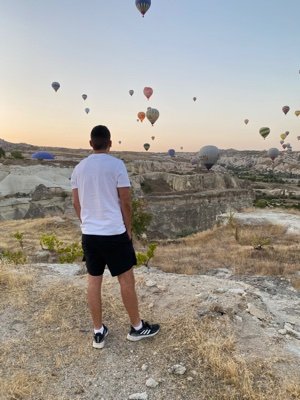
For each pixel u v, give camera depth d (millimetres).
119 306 4938
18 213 45562
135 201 22578
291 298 8047
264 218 24266
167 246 19703
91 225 3742
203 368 3699
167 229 42688
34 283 5777
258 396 3301
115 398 3381
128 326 4504
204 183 73438
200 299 5047
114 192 3715
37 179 59938
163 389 3463
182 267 12844
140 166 102500
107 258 3832
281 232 20906
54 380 3625
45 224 28344
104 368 3770
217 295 5211
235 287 5781
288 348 4207
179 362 3803
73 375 3686
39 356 3988
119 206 3781
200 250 16656
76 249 14375
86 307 4941
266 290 9688
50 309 4863
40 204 47125
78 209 3939
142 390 3459
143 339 4191
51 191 50281
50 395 3428
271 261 13719
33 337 4316
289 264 13156
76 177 3830
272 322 4867
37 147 177250
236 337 4238
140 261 11398
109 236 3705
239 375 3584
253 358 3854
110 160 3723
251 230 21469
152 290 5449
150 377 3611
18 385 3496
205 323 4402
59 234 25719
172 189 74750
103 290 5445
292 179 174375
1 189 55688
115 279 5910
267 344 4199
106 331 4250
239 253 15258
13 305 5020
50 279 6039
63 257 13562
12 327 4531
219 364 3672
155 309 4895
